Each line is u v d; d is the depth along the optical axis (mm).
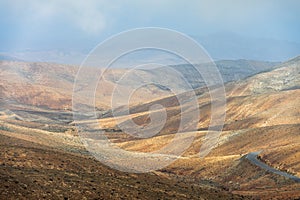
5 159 44875
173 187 53031
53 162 48000
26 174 38688
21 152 49219
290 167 90812
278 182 84500
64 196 35094
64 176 41969
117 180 47156
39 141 95062
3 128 103625
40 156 49219
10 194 31438
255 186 86688
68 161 50531
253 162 101062
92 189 39500
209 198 52344
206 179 97812
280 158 98625
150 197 43281
